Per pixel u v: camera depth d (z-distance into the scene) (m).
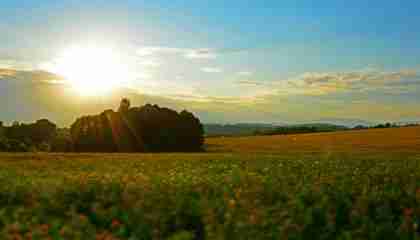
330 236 12.05
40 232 10.66
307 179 18.03
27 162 27.09
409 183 17.41
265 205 13.87
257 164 24.97
